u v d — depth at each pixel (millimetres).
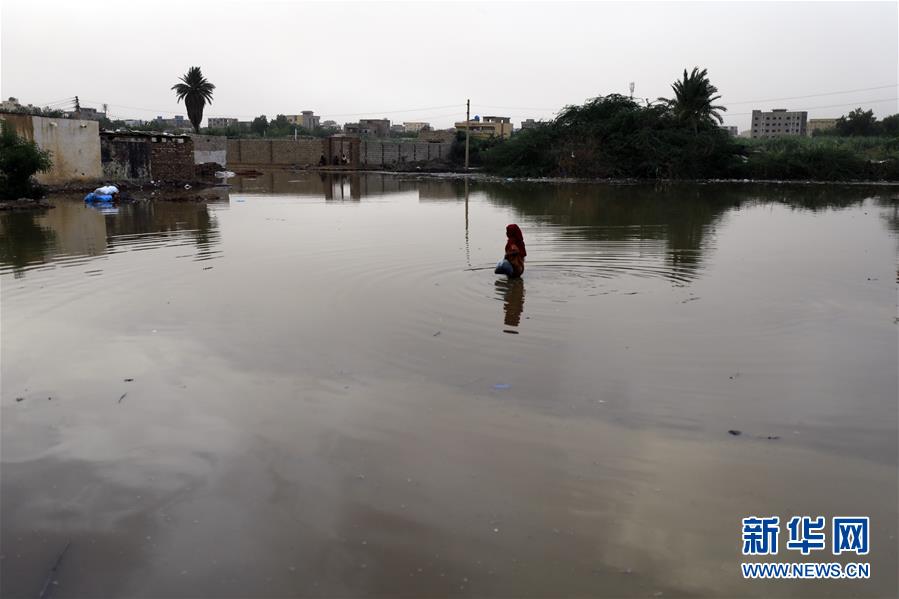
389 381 5758
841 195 31250
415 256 11891
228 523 3738
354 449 4559
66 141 27219
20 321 7559
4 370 6035
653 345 6766
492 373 5961
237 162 64938
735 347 6727
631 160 45781
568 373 5980
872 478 4246
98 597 3178
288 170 58500
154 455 4492
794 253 12625
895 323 7602
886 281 9914
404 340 6875
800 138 61500
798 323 7582
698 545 3555
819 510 3893
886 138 59469
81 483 4156
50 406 5270
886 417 5121
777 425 4980
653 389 5633
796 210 22766
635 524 3727
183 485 4125
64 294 8812
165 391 5555
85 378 5840
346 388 5602
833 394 5559
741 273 10523
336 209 22062
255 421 4984
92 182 28484
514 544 3547
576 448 4586
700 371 6055
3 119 24203
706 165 45500
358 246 13109
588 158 45812
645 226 17125
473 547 3521
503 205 24047
